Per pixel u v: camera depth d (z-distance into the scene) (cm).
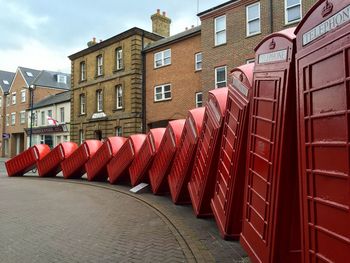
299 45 386
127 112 2839
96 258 567
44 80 5109
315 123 344
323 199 325
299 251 426
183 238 669
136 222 821
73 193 1330
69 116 3916
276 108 442
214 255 564
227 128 685
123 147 1486
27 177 2064
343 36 297
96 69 3231
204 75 2273
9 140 5378
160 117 2648
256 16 2028
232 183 614
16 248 627
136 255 579
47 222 835
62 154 1917
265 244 449
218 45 2200
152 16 3105
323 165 327
